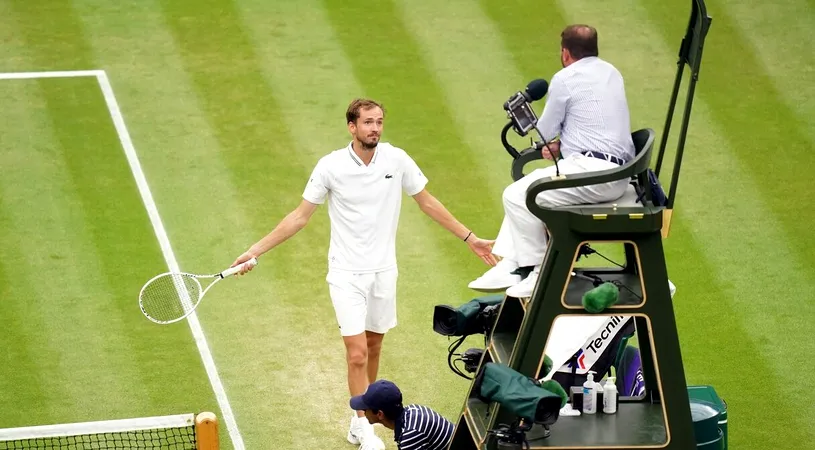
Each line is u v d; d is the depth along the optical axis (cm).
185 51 6738
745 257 5303
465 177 5822
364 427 4066
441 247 5356
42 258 5206
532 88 3184
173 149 5984
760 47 6844
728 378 4544
